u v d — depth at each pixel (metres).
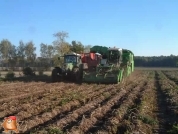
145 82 30.61
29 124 10.62
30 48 68.50
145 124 10.86
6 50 72.38
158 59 123.88
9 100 16.59
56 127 10.02
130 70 35.59
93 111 12.73
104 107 14.00
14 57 69.50
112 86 24.53
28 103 15.23
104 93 19.14
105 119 11.80
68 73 27.59
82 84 26.09
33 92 20.17
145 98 16.78
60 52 46.84
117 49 28.77
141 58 127.31
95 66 28.64
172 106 14.90
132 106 14.55
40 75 41.25
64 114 12.71
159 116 12.78
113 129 10.04
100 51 30.06
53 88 22.66
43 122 11.34
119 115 12.05
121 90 21.47
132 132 9.59
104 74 26.34
